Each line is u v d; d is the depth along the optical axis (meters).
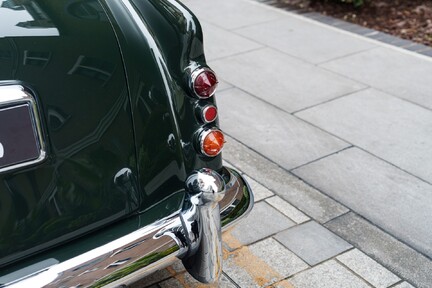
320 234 3.11
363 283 2.78
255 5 6.64
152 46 2.12
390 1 6.68
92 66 1.99
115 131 2.04
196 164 2.25
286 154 3.84
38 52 1.89
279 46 5.52
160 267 2.09
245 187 2.42
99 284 1.93
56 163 1.94
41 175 1.92
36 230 1.94
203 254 2.15
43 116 1.90
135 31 2.10
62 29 1.96
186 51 2.19
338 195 3.43
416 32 5.87
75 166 1.98
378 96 4.57
